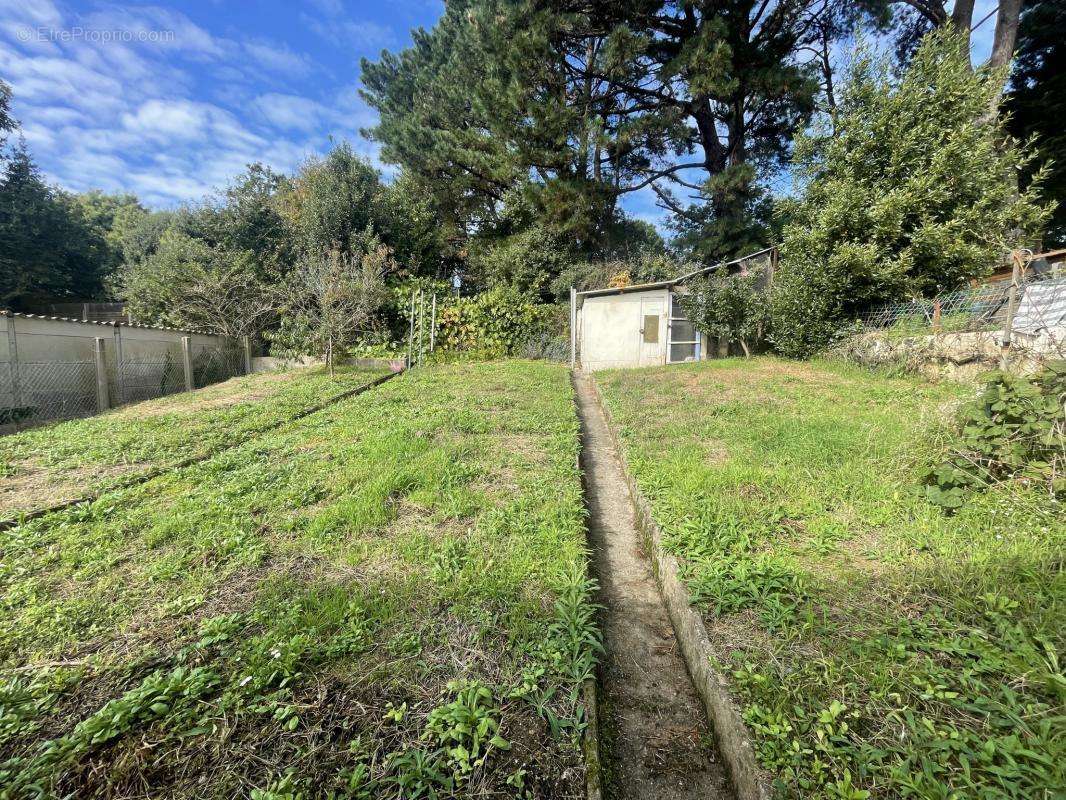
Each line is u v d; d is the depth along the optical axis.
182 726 1.72
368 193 16.52
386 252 15.57
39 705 1.83
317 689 1.90
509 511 3.53
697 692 2.16
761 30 14.52
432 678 1.97
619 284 15.38
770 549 2.87
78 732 1.66
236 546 3.06
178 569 2.80
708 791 1.73
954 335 6.99
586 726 1.80
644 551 3.51
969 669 1.80
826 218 8.73
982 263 8.02
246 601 2.51
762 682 1.86
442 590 2.55
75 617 2.37
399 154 18.16
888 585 2.42
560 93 15.33
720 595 2.41
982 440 3.25
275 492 3.92
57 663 2.07
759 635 2.17
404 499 3.82
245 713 1.78
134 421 6.93
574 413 6.88
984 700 1.64
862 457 4.12
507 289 15.58
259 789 1.49
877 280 8.51
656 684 2.24
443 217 19.80
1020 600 2.13
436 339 14.21
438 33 19.48
